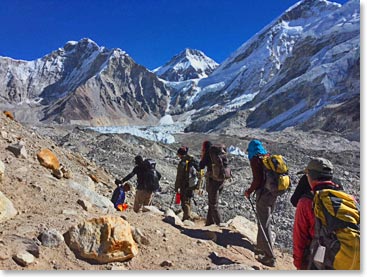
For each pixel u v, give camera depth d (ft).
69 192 22.03
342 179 85.56
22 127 36.70
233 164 111.86
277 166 18.48
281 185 18.43
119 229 15.96
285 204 55.98
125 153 110.63
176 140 289.94
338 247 11.04
